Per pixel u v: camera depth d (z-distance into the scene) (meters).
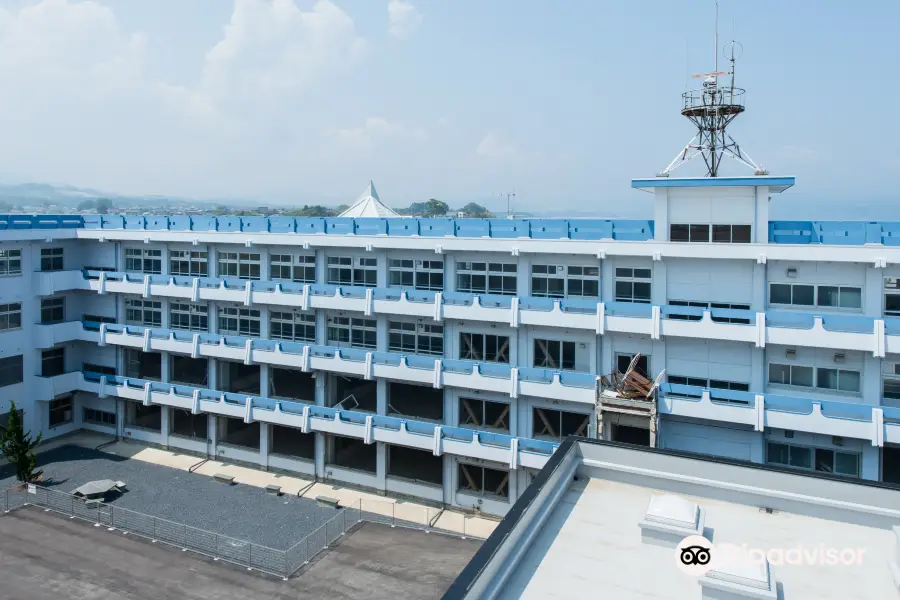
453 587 11.12
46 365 44.38
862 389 27.31
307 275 38.69
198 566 28.05
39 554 28.83
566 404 32.44
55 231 43.62
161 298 43.38
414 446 34.44
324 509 35.06
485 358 34.50
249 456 40.81
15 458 36.78
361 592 25.94
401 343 36.56
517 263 33.50
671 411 28.77
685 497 17.27
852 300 27.52
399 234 36.41
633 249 29.94
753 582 12.22
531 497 15.07
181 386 41.31
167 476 39.38
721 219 29.50
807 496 16.36
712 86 33.53
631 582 13.12
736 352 29.23
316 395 38.41
